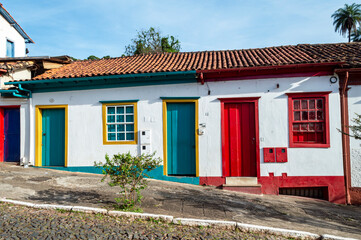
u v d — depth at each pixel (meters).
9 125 9.40
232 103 8.00
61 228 4.23
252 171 7.88
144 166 5.40
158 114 8.23
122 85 8.41
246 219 5.27
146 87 8.32
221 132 7.93
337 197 7.48
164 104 8.20
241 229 4.63
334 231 5.05
